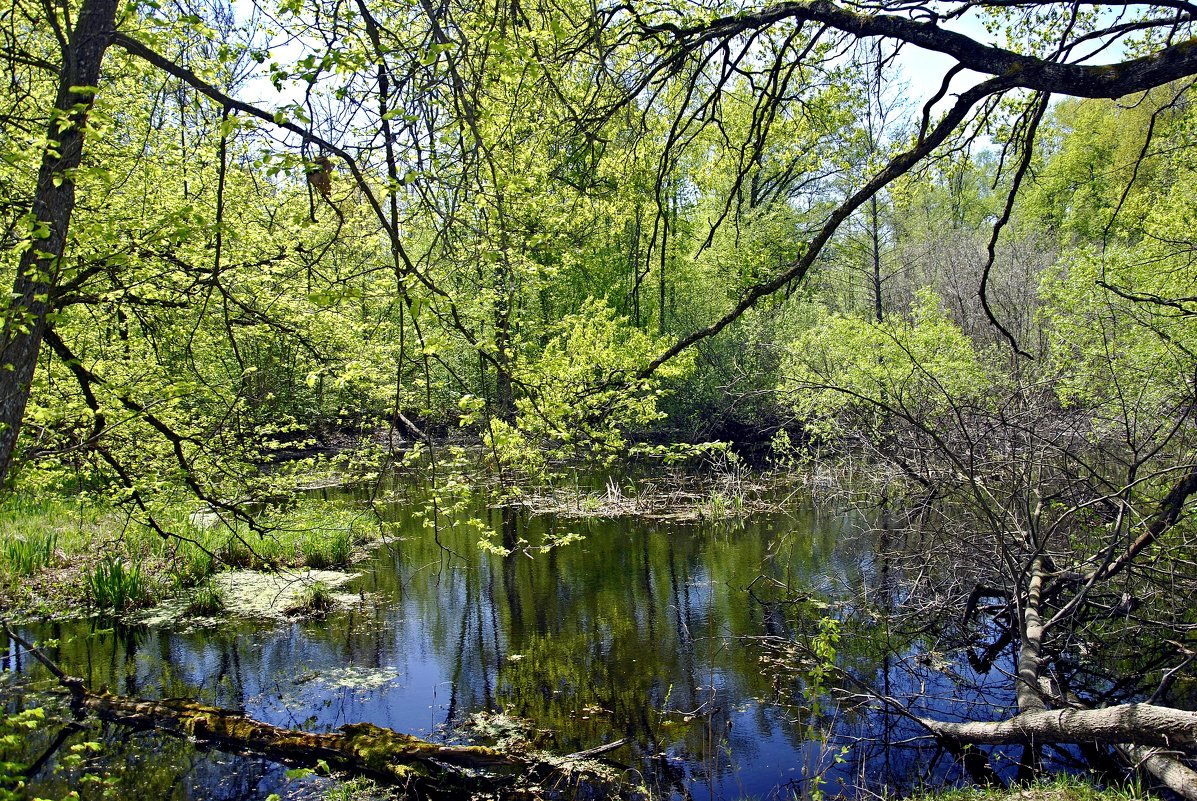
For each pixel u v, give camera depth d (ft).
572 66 18.11
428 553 43.83
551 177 19.16
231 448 30.40
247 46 14.29
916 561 34.47
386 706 25.27
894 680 26.04
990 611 30.09
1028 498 25.52
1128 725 16.17
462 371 48.91
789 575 37.76
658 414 37.58
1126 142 57.36
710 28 14.42
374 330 31.35
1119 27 12.67
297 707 25.20
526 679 27.22
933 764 20.63
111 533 42.98
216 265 14.62
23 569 37.83
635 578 38.52
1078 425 29.32
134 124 24.31
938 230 95.20
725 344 73.31
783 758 21.52
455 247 14.85
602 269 70.38
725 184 71.67
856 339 41.14
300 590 36.83
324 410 53.78
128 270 21.09
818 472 58.23
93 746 16.97
